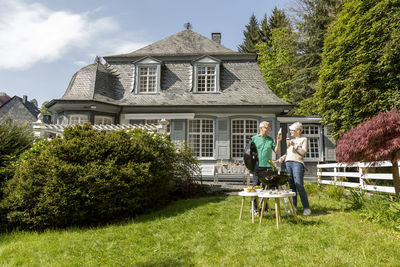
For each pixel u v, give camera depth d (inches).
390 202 173.9
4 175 213.5
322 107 437.4
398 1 342.3
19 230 188.1
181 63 593.6
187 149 317.4
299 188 192.1
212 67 577.3
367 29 369.1
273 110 516.7
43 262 126.6
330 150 536.4
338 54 403.9
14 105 1582.2
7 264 126.1
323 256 116.9
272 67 939.3
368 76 356.2
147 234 162.7
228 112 529.0
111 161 207.0
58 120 538.9
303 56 846.5
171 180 291.9
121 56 596.4
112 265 119.1
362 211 184.1
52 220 186.5
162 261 120.8
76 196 190.1
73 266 120.0
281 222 170.2
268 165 193.8
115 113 543.5
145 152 234.4
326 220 173.5
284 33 922.1
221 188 329.1
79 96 510.3
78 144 204.5
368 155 186.7
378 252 118.2
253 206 177.2
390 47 337.1
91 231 175.8
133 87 564.1
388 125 177.0
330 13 813.2
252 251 126.2
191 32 691.4
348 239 135.4
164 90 563.8
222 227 166.2
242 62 593.3
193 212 211.2
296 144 200.5
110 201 200.4
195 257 124.0
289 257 117.9
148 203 237.1
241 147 536.7
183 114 528.1
